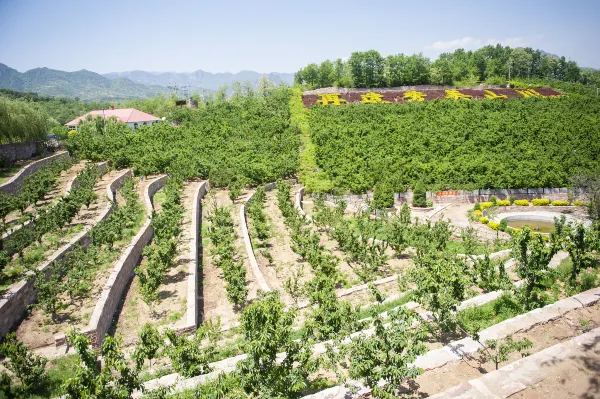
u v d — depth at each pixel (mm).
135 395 15977
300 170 61750
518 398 13164
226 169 56156
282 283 28969
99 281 26641
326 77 120062
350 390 14055
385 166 56688
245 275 29953
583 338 16016
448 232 36531
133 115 104188
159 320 23797
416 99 92750
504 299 21594
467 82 114188
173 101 131125
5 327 21578
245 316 13445
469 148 61781
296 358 13961
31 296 24484
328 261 30188
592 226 28344
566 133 64938
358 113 78875
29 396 17219
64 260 28438
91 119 93812
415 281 18625
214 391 13562
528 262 20609
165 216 35000
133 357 15422
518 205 50438
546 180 52625
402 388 14633
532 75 143125
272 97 96438
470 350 16453
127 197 41438
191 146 66250
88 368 12352
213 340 21359
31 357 19406
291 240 37344
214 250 32312
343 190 53844
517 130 66000
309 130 75125
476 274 23906
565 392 13375
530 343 15547
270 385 12969
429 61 114562
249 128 75812
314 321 18203
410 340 16766
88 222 35688
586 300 19516
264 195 52688
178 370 16969
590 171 53906
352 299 26016
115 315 24562
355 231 42219
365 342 13938
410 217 43781
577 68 144000
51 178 45219
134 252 31375
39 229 30344
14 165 50438
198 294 27703
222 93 131000
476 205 49094
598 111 79562
